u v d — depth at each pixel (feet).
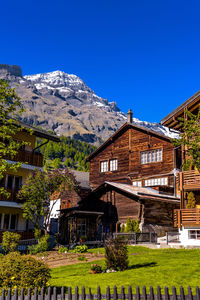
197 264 51.21
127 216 100.83
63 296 30.91
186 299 27.25
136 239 85.46
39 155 100.99
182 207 79.20
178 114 88.28
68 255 76.38
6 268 37.96
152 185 112.47
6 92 69.15
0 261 39.19
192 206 78.95
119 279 45.29
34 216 97.66
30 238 93.66
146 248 77.71
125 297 29.01
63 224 108.58
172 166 112.68
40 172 92.84
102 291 39.60
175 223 78.43
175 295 27.50
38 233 87.51
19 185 98.17
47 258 73.56
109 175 132.05
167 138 115.24
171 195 110.32
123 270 52.75
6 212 94.17
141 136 124.67
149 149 120.98
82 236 98.02
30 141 101.50
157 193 105.81
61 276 52.39
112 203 106.32
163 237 90.63
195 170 79.41
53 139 101.86
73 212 98.89
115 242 54.85
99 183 135.03
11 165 68.44
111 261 53.26
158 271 48.03
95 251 81.10
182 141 66.54
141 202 96.89
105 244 55.36
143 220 95.91
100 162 136.98
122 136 131.23
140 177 121.39
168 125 93.50
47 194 92.68
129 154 126.93
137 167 123.34
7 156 90.79
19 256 40.04
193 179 79.56
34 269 38.32
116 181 129.18
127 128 130.00
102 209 108.78
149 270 49.42
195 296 27.04
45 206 93.76
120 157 129.90
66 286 43.75
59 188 99.96
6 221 94.02
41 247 83.87
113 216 104.78
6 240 79.46
